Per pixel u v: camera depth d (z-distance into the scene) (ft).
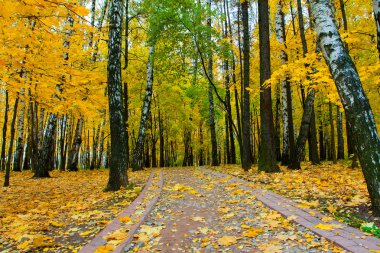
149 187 28.02
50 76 19.93
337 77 16.19
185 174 42.73
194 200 22.02
